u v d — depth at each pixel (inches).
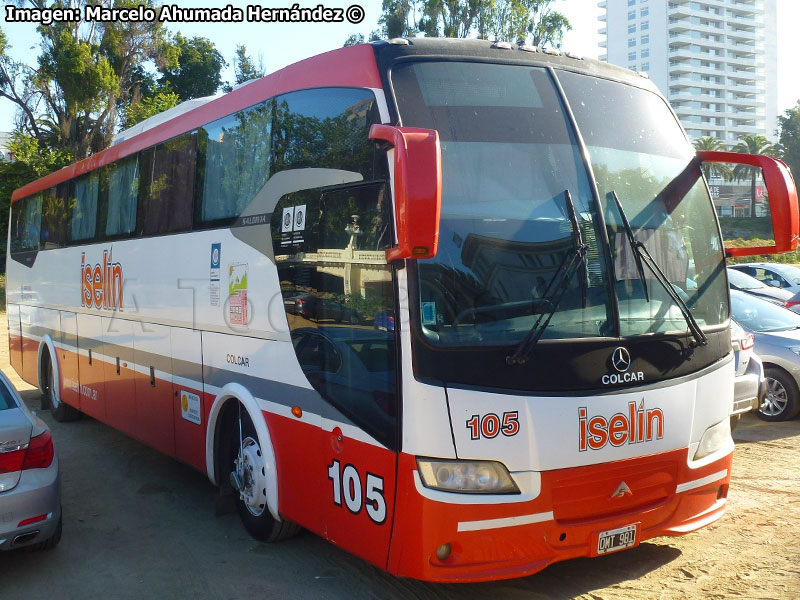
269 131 219.3
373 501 170.2
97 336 354.3
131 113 1398.9
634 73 211.6
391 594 191.5
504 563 160.7
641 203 187.8
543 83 187.2
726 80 5797.2
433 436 156.9
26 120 1534.2
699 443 185.3
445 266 161.5
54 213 421.1
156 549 227.5
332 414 185.0
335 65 195.0
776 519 236.4
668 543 218.1
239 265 229.6
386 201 167.5
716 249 200.8
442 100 175.3
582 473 165.5
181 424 270.4
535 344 161.8
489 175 170.1
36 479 198.7
